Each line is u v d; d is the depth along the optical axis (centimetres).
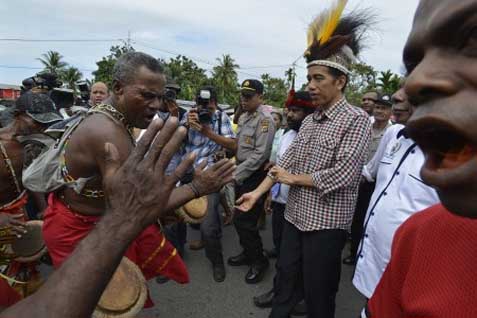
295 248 252
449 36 50
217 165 174
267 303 328
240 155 374
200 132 370
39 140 240
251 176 361
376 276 193
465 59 49
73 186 190
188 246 458
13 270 268
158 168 72
